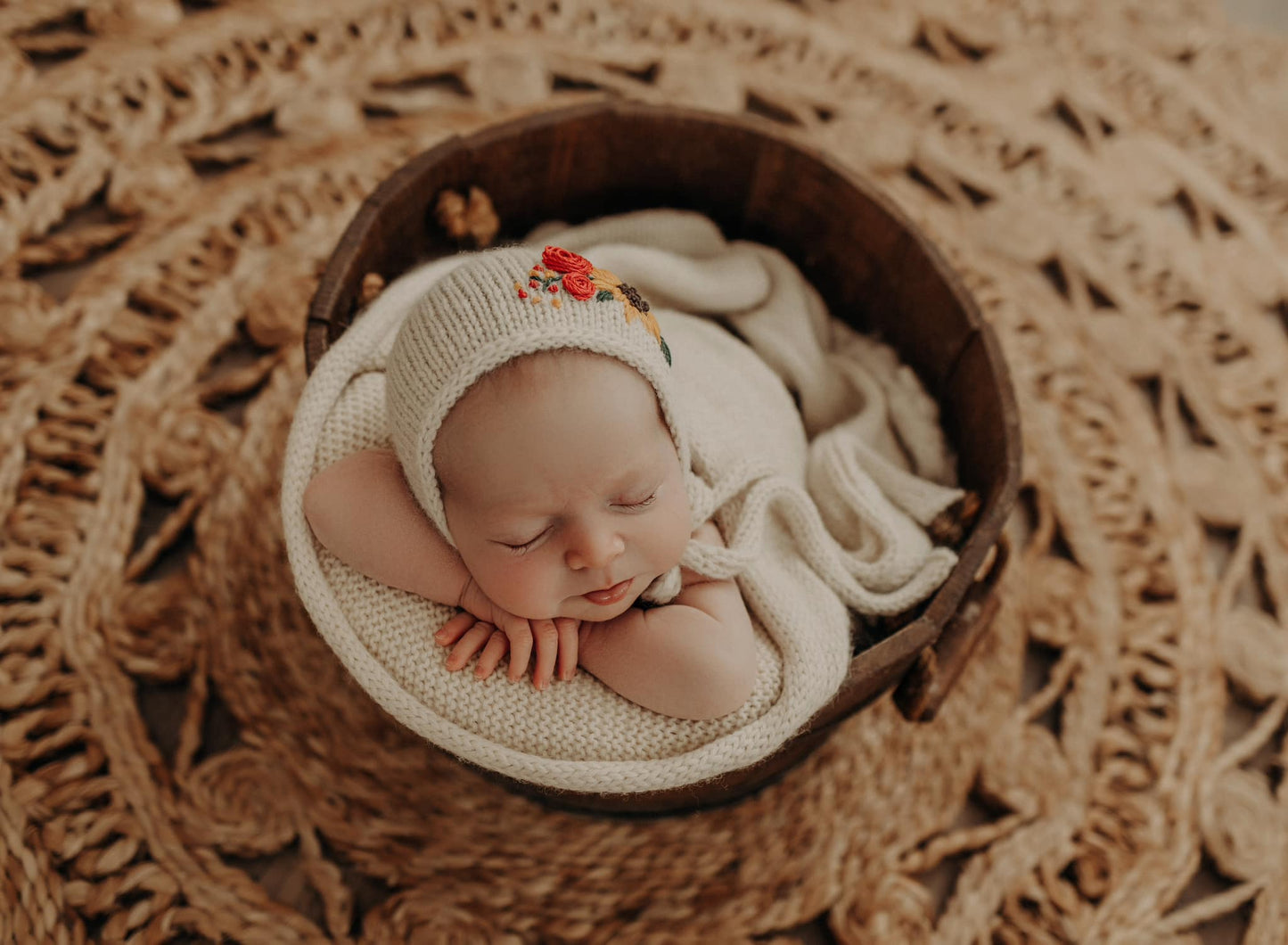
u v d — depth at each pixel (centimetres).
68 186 146
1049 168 171
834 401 136
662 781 91
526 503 81
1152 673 133
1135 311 160
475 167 123
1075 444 147
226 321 142
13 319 136
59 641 121
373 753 122
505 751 91
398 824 119
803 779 125
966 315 118
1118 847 123
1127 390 153
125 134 151
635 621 94
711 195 138
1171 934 119
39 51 154
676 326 127
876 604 110
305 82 160
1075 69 182
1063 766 127
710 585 98
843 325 143
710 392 116
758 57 175
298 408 101
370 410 103
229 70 159
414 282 109
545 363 79
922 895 119
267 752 120
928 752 127
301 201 151
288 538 97
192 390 138
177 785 117
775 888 119
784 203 135
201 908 112
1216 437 151
